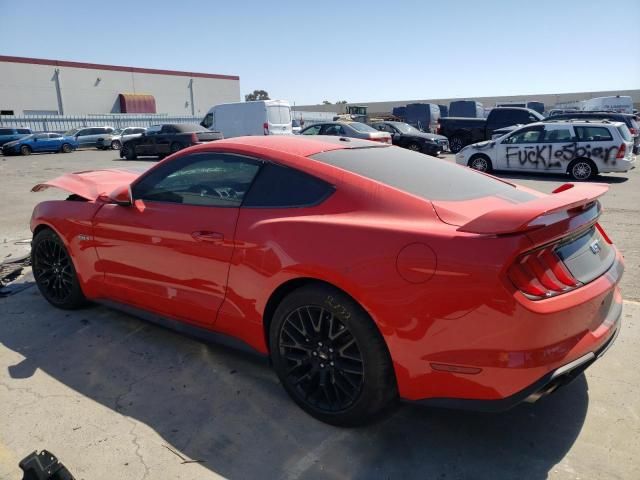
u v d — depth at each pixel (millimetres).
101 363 3408
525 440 2602
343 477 2365
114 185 4184
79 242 3859
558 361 2240
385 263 2357
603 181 12867
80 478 2357
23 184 13164
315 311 2650
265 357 2973
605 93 56438
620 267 2791
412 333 2312
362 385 2520
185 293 3227
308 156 2945
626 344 3576
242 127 21828
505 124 21125
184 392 3061
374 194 2623
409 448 2551
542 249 2254
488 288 2146
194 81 55281
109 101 47875
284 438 2637
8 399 2984
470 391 2268
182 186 3326
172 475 2381
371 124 21234
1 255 6098
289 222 2709
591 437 2613
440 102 62156
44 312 4242
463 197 2744
